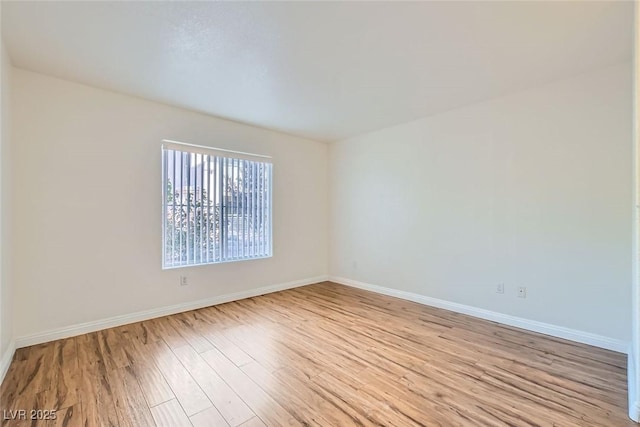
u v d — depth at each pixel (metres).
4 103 2.17
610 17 1.85
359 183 4.58
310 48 2.21
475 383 1.99
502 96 3.08
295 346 2.54
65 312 2.71
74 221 2.76
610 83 2.47
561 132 2.72
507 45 2.18
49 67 2.49
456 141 3.46
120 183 3.01
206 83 2.79
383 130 4.23
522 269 2.96
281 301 3.88
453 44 2.17
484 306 3.23
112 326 2.95
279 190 4.45
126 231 3.05
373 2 1.73
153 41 2.11
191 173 3.54
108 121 2.94
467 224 3.37
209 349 2.48
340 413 1.70
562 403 1.78
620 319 2.44
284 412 1.71
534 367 2.19
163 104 3.28
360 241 4.57
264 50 2.23
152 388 1.93
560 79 2.71
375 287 4.37
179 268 3.43
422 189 3.79
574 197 2.66
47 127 2.63
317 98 3.15
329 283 4.92
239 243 3.99
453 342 2.62
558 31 2.00
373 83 2.79
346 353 2.42
